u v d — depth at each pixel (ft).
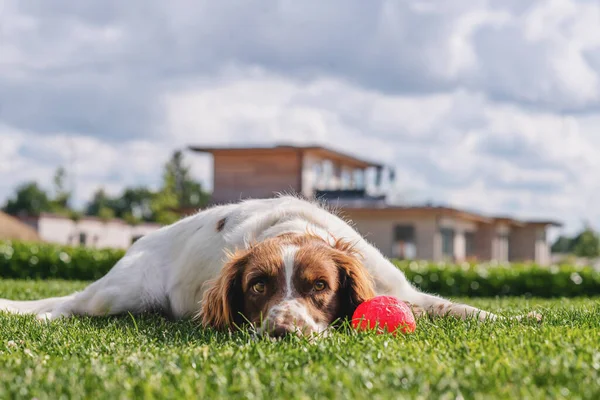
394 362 2.70
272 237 3.94
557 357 2.66
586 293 11.69
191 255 4.46
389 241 27.58
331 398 2.31
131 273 4.66
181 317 4.52
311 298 3.44
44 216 40.22
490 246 33.35
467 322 3.82
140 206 82.38
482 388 2.40
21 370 2.70
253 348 2.98
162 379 2.53
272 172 29.43
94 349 3.18
